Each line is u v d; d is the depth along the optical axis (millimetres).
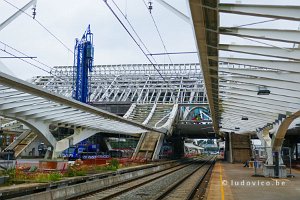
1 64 27531
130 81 109750
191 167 53406
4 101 27797
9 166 26875
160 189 23500
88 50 64750
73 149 58719
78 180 22250
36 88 20516
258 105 26938
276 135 32031
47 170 28516
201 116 107000
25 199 14617
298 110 24047
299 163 59906
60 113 35812
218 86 22281
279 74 18203
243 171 39031
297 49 14320
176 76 109938
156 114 88562
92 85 109938
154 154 67250
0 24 24078
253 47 14391
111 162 38250
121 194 20656
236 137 73438
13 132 69812
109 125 47219
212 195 17797
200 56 14938
